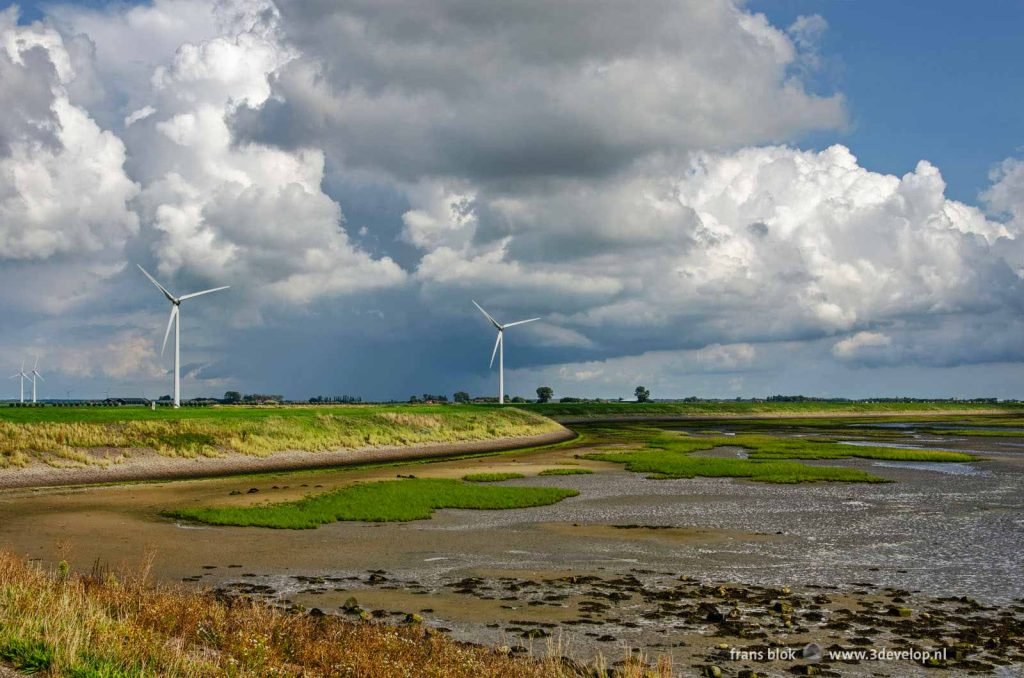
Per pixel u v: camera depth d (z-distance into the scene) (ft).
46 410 273.13
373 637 57.82
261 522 127.65
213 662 47.78
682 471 219.41
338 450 280.31
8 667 40.96
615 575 92.27
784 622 71.72
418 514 139.13
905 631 68.74
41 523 125.90
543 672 54.29
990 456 283.38
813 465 245.65
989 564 98.07
